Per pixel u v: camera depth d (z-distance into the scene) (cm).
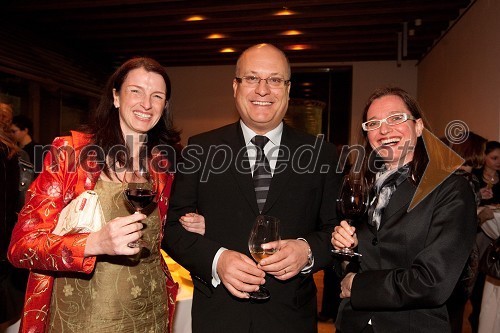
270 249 140
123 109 146
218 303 156
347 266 162
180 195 169
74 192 134
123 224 114
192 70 905
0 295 203
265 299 149
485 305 251
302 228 164
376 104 157
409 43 697
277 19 608
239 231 160
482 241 292
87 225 122
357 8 553
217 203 164
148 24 634
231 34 688
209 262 151
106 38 723
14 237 124
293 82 887
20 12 616
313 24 612
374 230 148
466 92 512
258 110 164
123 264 139
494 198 304
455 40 568
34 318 133
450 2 523
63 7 575
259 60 163
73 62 746
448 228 130
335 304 370
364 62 829
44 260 119
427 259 128
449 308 225
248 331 153
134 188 143
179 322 195
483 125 448
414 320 135
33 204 128
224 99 894
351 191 149
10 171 221
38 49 666
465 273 211
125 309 138
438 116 653
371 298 134
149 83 146
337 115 872
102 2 555
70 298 135
